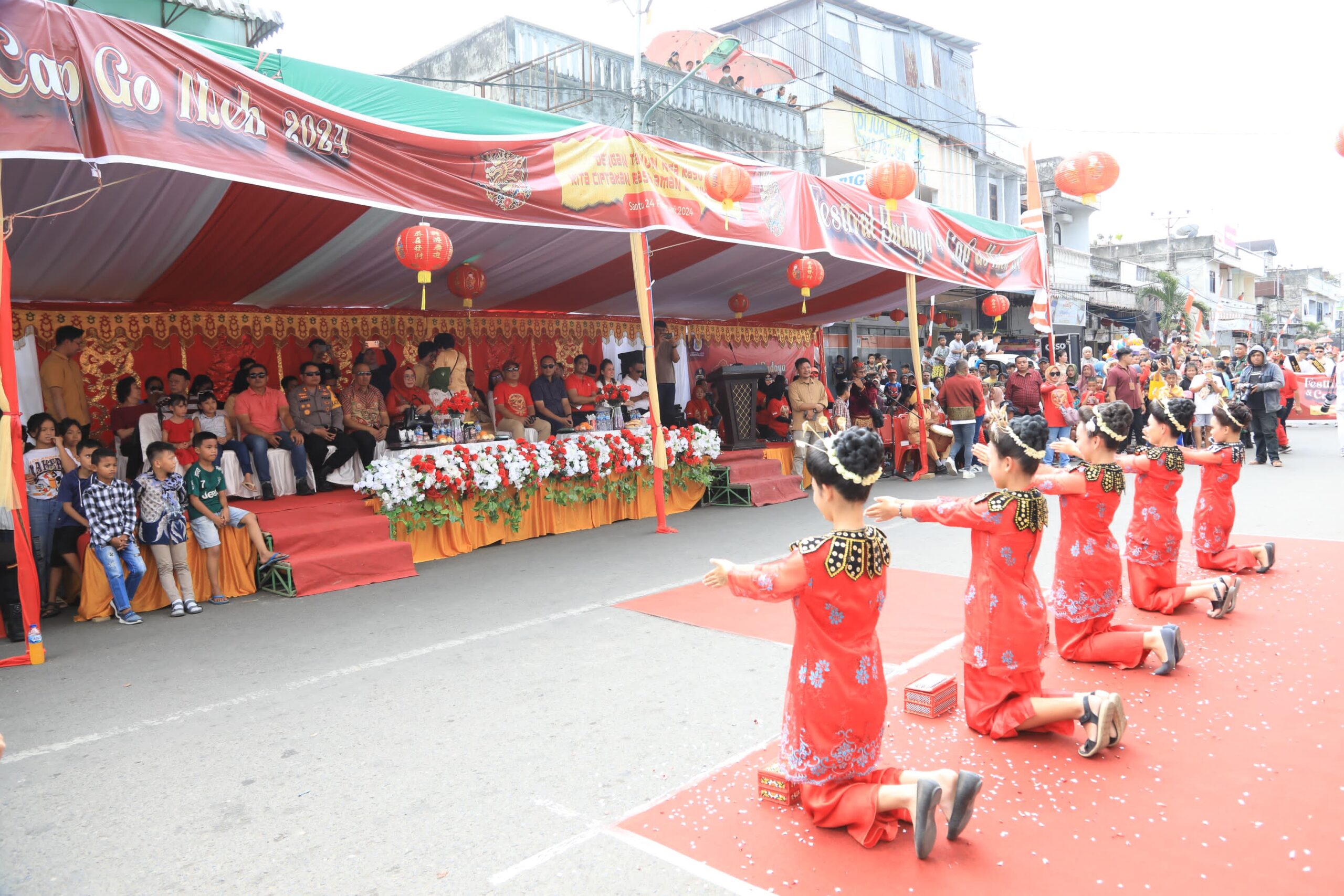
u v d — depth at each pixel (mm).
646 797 3256
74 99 4879
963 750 3520
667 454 10078
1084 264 28547
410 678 4762
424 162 6566
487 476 8289
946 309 22062
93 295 8906
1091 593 4434
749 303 14484
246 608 6480
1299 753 3346
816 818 2922
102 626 6098
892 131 20312
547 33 13984
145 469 6602
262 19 10930
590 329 13617
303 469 8242
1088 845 2748
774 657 4898
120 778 3623
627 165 8055
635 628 5578
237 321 10031
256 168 5625
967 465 12914
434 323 11750
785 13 20500
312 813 3258
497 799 3297
